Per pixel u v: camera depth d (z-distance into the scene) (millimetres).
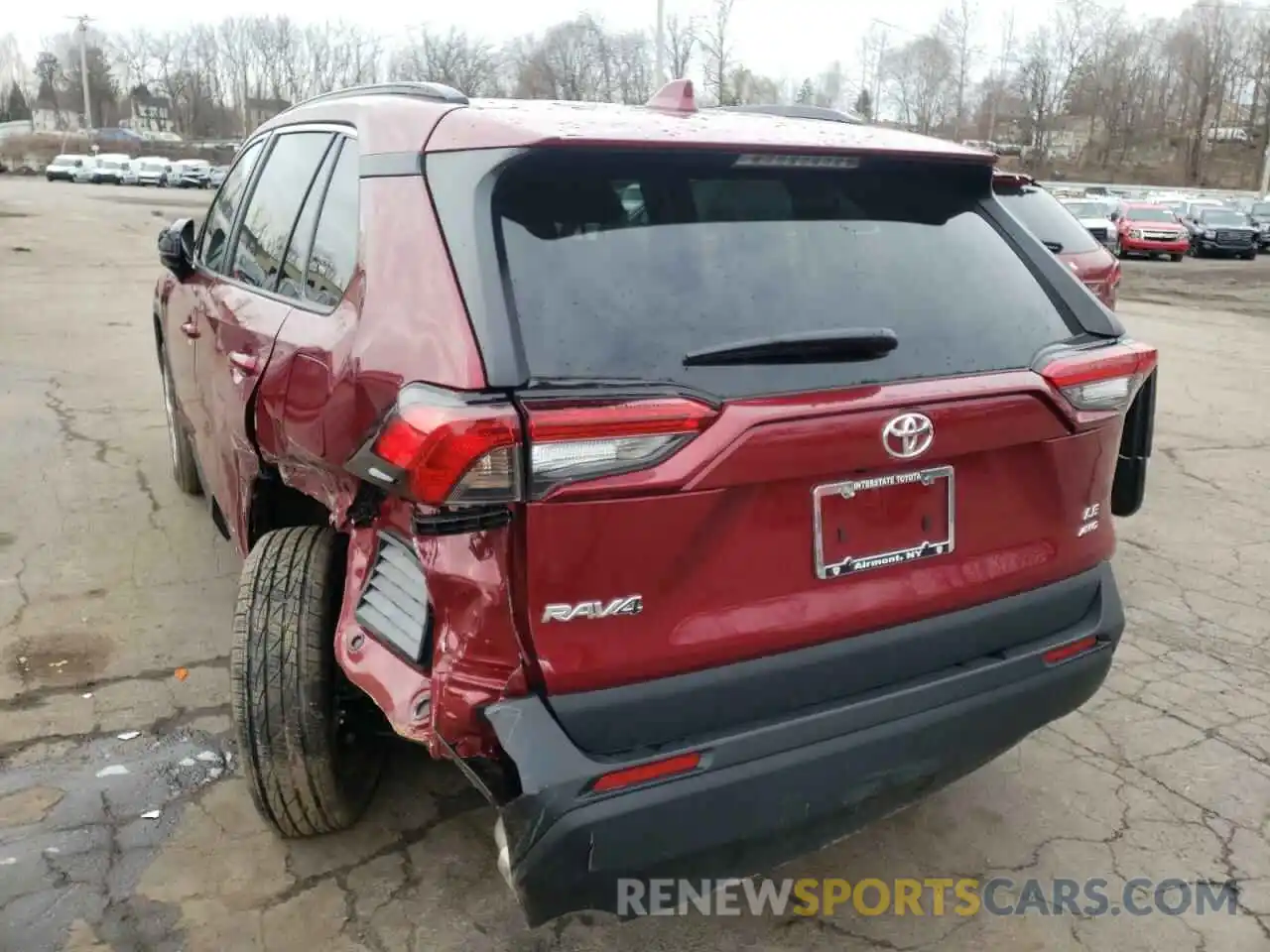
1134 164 80438
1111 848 3094
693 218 2293
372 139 2568
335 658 2594
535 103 2641
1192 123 82000
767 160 2355
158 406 7625
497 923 2709
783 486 2162
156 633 4152
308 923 2680
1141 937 2746
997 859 3039
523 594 1996
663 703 2094
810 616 2225
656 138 2229
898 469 2285
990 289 2568
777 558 2186
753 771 2131
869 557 2297
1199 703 3918
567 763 1995
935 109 63688
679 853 2098
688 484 2023
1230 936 2754
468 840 3008
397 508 2291
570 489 1947
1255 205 35750
